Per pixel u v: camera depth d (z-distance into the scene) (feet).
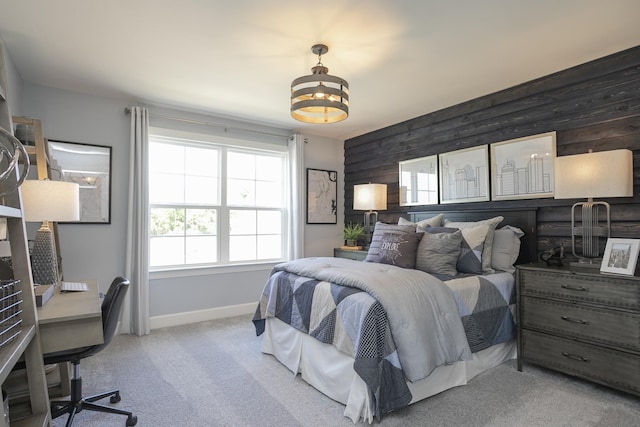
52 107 10.21
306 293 7.95
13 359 3.36
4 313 4.12
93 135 10.81
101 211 10.87
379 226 10.55
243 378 7.93
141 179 11.19
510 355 8.77
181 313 12.27
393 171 14.07
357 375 6.24
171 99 11.28
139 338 10.62
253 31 7.23
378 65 8.80
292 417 6.38
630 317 6.56
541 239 9.54
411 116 13.06
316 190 15.75
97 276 10.82
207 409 6.64
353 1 6.22
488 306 8.02
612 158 7.26
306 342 7.87
